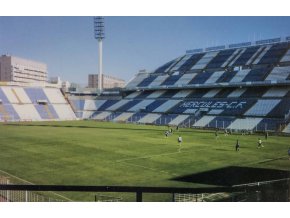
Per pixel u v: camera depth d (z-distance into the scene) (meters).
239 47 104.62
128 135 56.34
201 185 24.17
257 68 89.44
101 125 78.88
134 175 27.09
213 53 109.19
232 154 37.06
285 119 66.62
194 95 93.31
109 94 114.12
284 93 77.81
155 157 34.97
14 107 96.75
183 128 72.25
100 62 116.50
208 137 54.03
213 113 79.31
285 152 38.62
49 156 35.38
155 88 101.81
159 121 84.75
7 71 139.75
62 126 74.56
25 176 26.84
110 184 24.39
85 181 25.28
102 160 33.25
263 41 99.75
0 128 68.06
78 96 113.38
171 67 112.56
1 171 28.45
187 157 35.06
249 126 68.12
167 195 20.44
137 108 97.94
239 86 85.31
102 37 114.44
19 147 41.56
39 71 153.25
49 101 105.75
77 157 34.81
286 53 90.50
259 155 36.47
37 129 66.25
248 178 25.94
